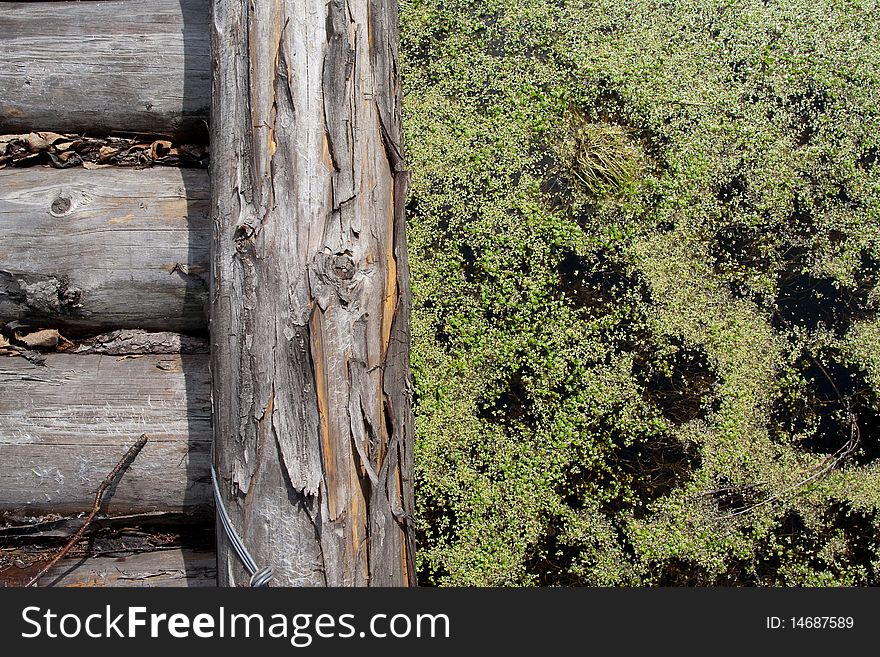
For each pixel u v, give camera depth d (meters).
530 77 1.34
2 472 1.10
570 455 1.30
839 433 1.30
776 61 1.34
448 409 1.31
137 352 1.14
